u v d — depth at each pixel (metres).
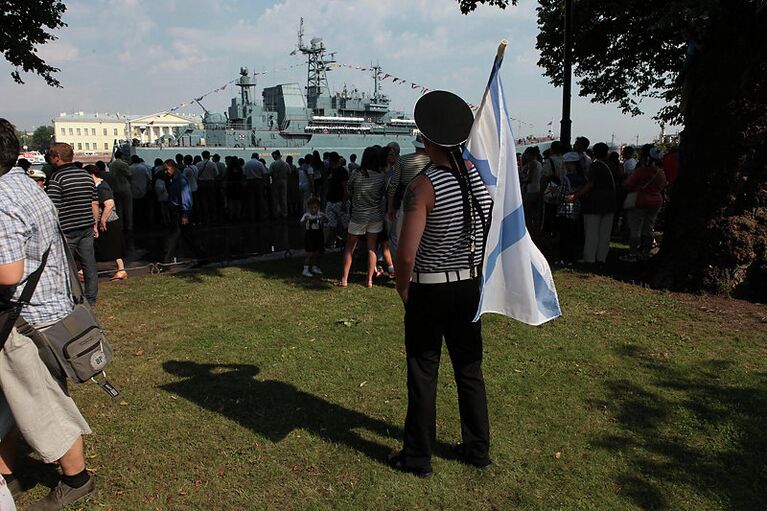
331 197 9.78
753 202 6.42
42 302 2.63
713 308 6.03
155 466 3.16
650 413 3.74
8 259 2.38
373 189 6.79
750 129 6.26
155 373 4.43
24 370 2.56
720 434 3.47
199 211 14.35
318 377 4.34
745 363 4.56
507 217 2.94
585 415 3.71
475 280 2.89
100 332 2.80
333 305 6.27
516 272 2.99
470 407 3.08
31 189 2.56
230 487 2.97
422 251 2.80
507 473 3.08
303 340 5.15
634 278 7.38
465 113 2.77
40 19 12.12
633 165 11.36
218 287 7.12
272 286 7.17
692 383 4.20
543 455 3.26
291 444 3.38
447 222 2.71
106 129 88.44
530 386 4.14
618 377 4.30
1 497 2.41
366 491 2.93
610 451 3.29
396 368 4.50
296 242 11.59
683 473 3.08
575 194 7.99
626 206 8.45
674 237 6.97
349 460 3.21
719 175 6.50
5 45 11.58
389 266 7.50
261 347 4.98
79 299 2.89
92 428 3.57
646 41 13.53
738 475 3.06
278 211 15.59
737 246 6.38
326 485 2.98
